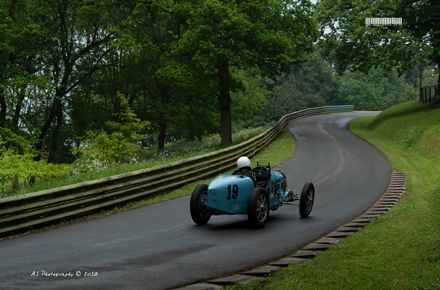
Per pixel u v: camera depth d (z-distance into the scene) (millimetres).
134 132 22672
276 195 9820
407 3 35719
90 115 32344
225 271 5820
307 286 4703
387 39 33500
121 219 10258
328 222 9430
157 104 36062
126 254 6777
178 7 26375
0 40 23438
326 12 37281
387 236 7137
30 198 9453
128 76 30688
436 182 13367
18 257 6832
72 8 29578
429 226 7438
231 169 19562
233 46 25406
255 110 58031
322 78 110875
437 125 24547
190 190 14516
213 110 37156
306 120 51000
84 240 8031
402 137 27688
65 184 13078
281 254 6699
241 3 26844
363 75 104500
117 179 12078
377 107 103625
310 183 10219
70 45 30359
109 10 31297
